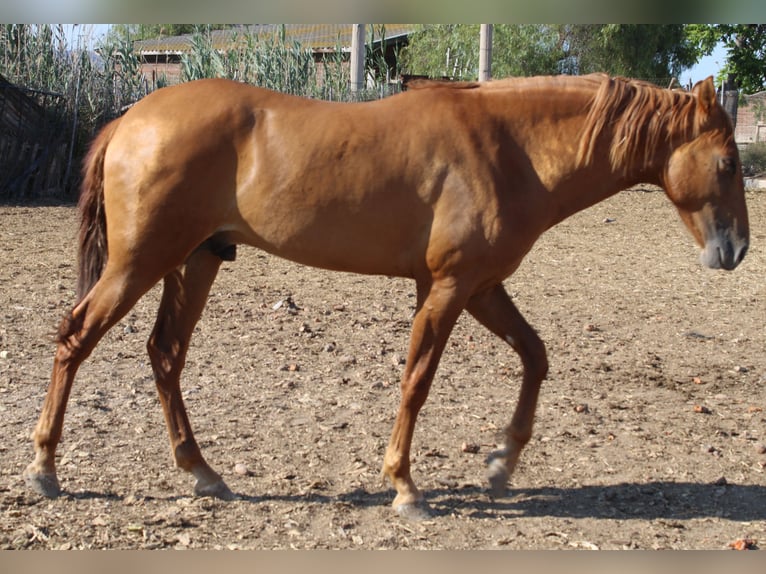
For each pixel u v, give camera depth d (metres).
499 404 5.45
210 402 5.28
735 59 22.89
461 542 3.57
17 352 6.02
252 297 8.00
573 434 4.96
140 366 5.89
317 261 3.78
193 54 16.39
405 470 3.79
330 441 4.71
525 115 3.79
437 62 27.42
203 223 3.70
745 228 3.87
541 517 3.85
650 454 4.68
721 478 4.32
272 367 6.02
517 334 4.02
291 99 3.80
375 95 17.81
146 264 3.67
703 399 5.69
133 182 3.62
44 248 10.04
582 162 3.80
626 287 9.13
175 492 3.96
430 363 3.68
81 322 3.71
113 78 16.08
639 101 3.82
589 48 28.39
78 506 3.74
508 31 27.19
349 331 7.00
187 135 3.63
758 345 7.05
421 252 3.70
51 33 15.62
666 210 15.75
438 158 3.63
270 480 4.15
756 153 20.39
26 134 14.77
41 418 3.79
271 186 3.65
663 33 27.50
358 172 3.63
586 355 6.64
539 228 3.80
